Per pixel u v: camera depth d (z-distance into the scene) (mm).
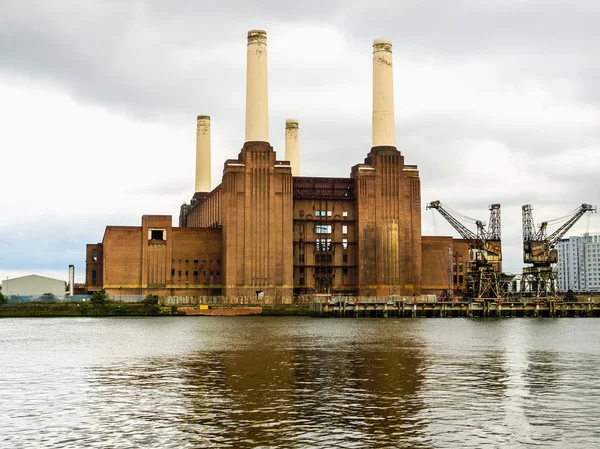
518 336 118938
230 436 43312
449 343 103000
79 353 87812
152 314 190750
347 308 185375
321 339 109938
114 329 135000
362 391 57844
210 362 77688
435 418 47938
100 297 191250
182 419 47656
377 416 48469
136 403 53000
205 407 51438
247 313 193125
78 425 46156
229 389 58875
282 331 129000
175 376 66500
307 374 67750
